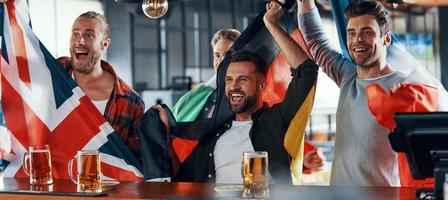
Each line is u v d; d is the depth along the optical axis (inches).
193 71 452.8
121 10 408.8
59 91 202.2
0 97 206.1
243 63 200.4
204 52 451.8
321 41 199.8
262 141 198.5
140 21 423.2
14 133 202.2
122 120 219.9
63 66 223.5
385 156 192.2
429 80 189.5
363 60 192.9
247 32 200.2
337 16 197.8
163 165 208.8
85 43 221.0
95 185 144.7
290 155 195.9
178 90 444.1
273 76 197.5
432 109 189.0
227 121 203.5
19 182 167.2
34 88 202.2
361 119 194.5
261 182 131.6
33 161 159.0
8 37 203.5
